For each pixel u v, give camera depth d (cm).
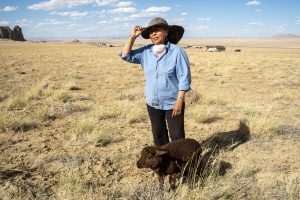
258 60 3888
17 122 826
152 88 521
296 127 902
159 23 482
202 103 1186
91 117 911
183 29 503
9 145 714
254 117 902
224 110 1088
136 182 552
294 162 648
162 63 504
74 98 1250
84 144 722
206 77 2080
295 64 3397
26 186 525
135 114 938
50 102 1173
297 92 1541
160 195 496
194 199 473
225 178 564
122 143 744
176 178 515
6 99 1155
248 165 610
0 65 2631
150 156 448
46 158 639
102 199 480
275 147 732
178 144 480
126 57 513
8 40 17062
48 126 864
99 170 593
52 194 506
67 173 575
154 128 553
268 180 561
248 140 774
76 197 467
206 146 723
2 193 499
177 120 527
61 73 2186
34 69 2425
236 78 2050
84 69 2527
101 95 1366
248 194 519
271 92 1523
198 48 10150
